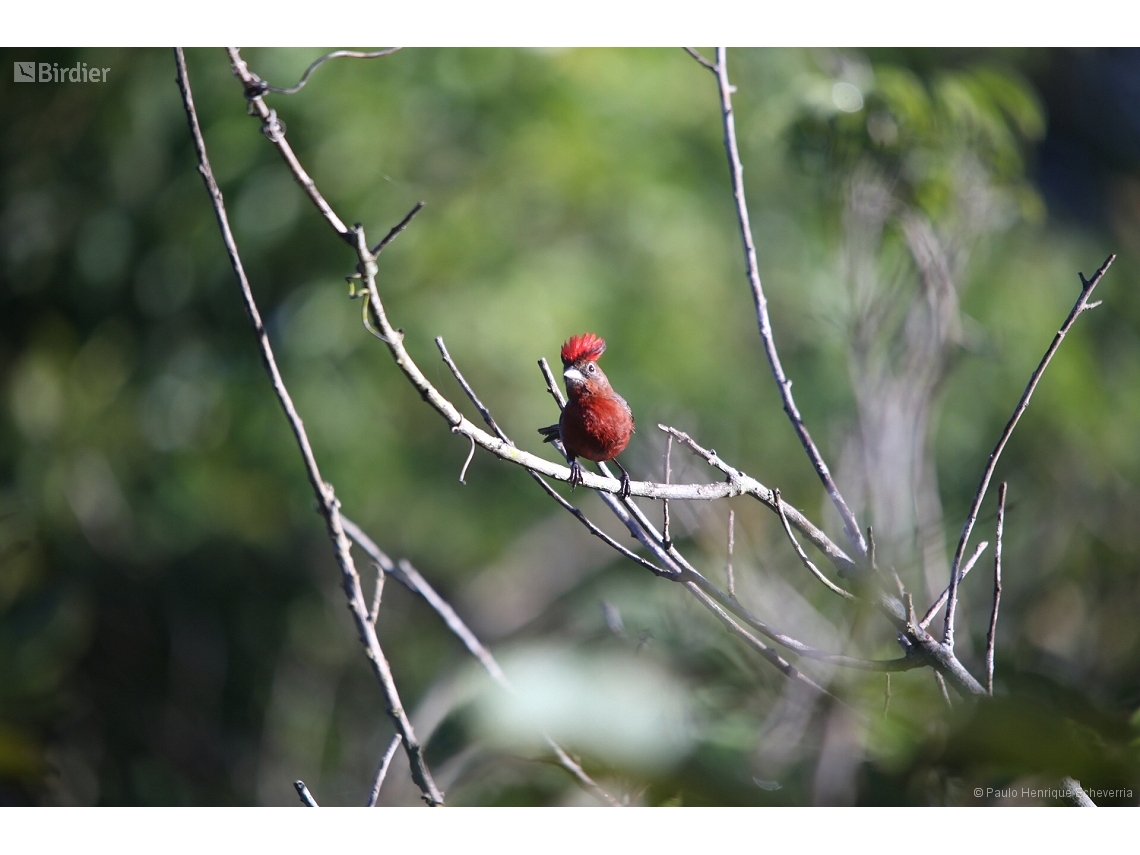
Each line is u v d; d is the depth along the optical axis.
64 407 15.77
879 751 4.69
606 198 14.32
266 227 14.38
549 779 5.57
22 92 15.94
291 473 14.81
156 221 15.09
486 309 13.89
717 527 6.89
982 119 8.91
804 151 8.76
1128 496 14.12
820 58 10.56
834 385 14.20
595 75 14.70
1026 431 13.99
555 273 14.24
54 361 15.89
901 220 7.77
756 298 5.88
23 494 15.65
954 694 5.30
